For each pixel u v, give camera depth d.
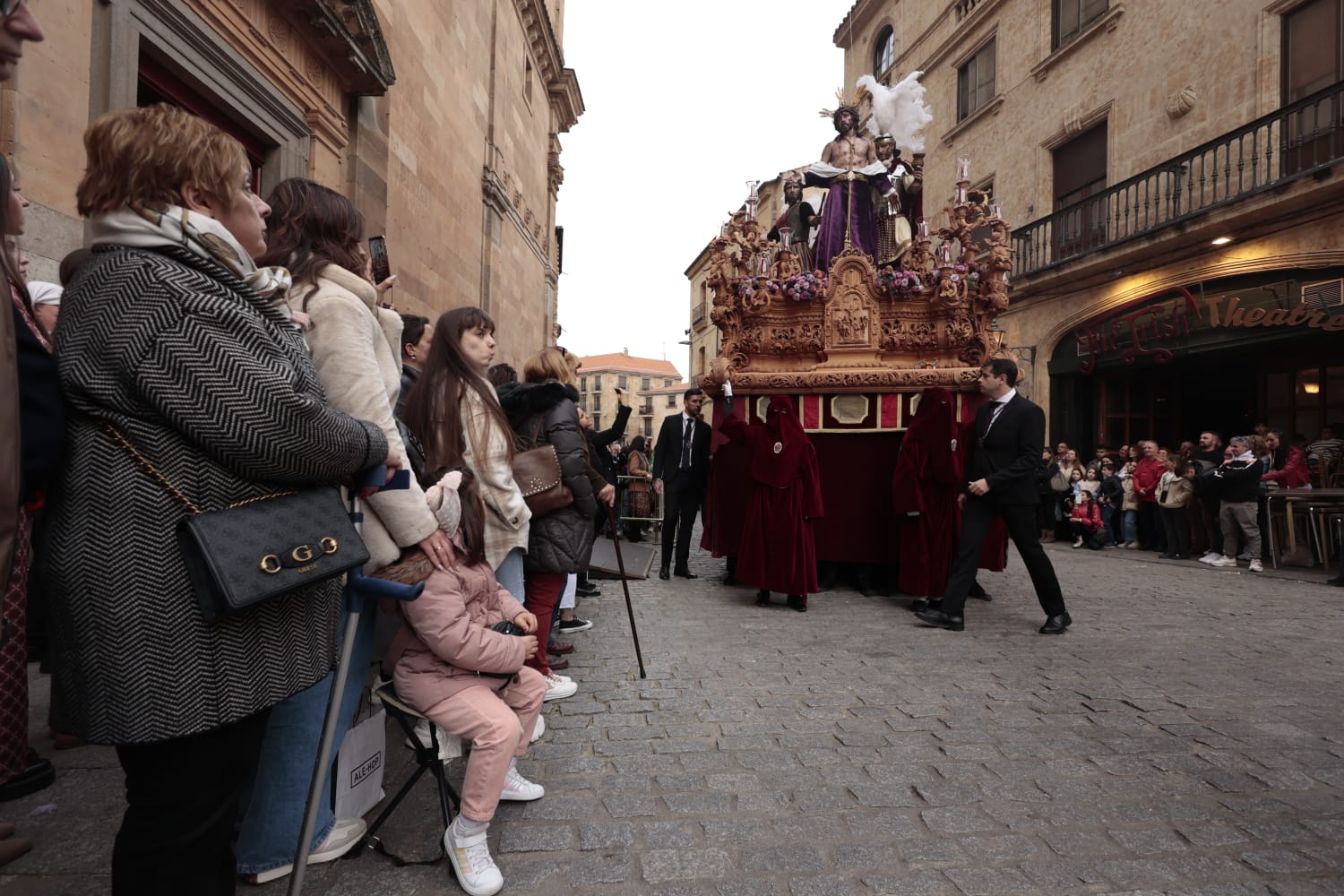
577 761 2.72
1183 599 6.23
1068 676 3.83
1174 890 1.92
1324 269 9.85
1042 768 2.67
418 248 9.71
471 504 2.18
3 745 2.29
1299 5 10.41
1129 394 13.98
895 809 2.36
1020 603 5.96
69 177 4.21
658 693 3.53
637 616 5.35
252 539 1.24
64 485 1.19
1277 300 10.42
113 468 1.18
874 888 1.92
